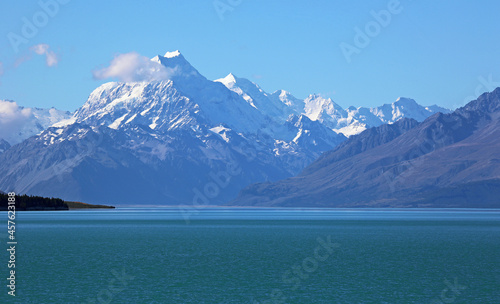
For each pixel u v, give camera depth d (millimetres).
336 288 112500
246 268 138375
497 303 99188
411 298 103188
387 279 122062
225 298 104000
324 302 100625
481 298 102812
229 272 132000
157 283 117438
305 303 100000
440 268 137000
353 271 133250
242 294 107312
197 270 134750
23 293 106688
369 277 124875
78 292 108000
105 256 160125
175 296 105375
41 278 122125
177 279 122250
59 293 106938
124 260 151875
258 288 112812
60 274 127562
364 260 152375
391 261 150125
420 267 138875
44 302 99812
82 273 129125
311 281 120188
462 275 126375
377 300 101812
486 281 118812
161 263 146500
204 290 110688
